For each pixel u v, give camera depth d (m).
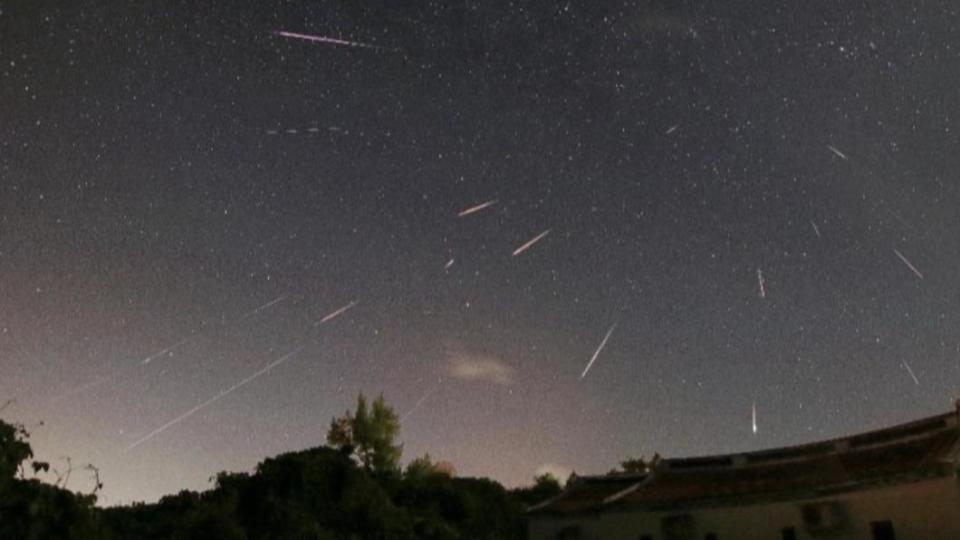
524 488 46.53
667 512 30.61
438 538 31.17
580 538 32.81
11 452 14.77
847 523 25.58
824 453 30.94
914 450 26.81
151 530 23.19
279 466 30.30
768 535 27.55
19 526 14.67
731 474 32.56
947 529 22.83
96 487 16.36
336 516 28.88
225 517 25.08
